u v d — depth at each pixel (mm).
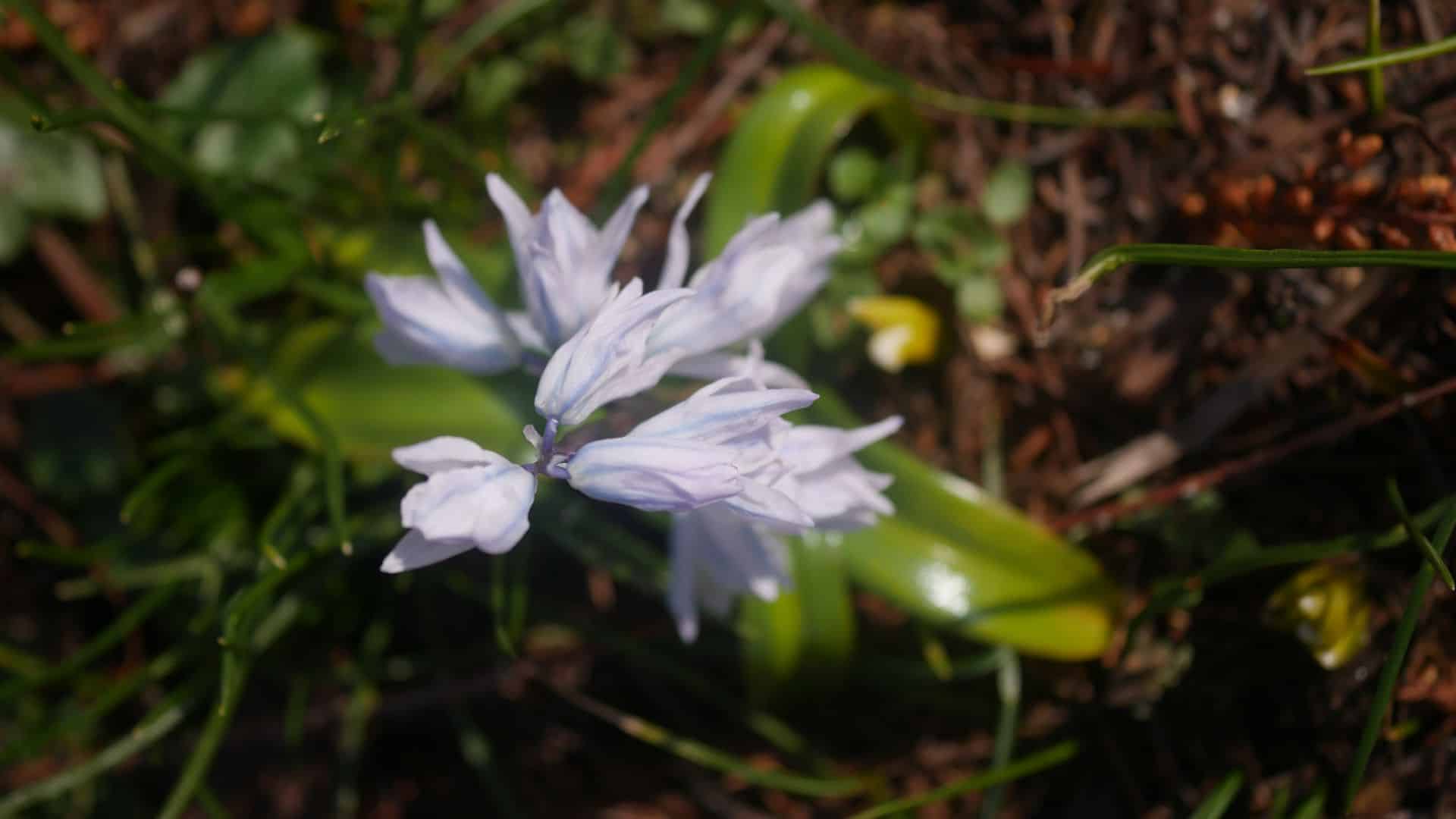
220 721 151
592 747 191
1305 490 167
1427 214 154
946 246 191
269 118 168
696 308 132
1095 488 178
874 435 132
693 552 146
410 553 118
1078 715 177
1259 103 174
